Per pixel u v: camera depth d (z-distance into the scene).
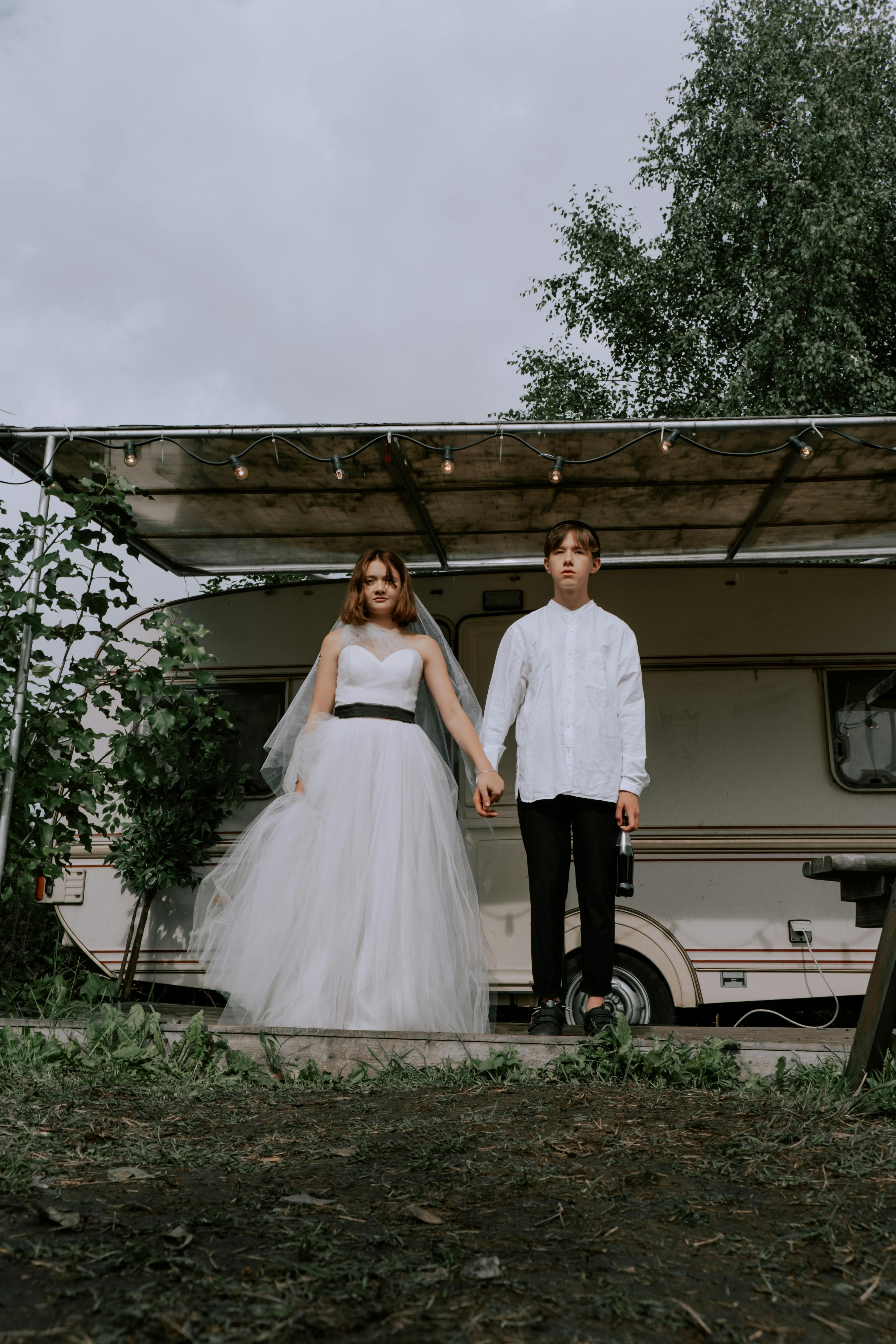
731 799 6.07
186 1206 1.65
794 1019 6.30
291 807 3.84
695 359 15.97
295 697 4.76
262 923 3.69
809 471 5.40
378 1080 2.93
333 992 3.54
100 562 4.59
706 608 6.34
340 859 3.67
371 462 5.28
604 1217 1.65
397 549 6.62
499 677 4.01
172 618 5.31
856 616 6.30
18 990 5.08
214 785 6.30
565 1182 1.84
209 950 3.78
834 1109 2.41
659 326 16.33
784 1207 1.71
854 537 6.50
